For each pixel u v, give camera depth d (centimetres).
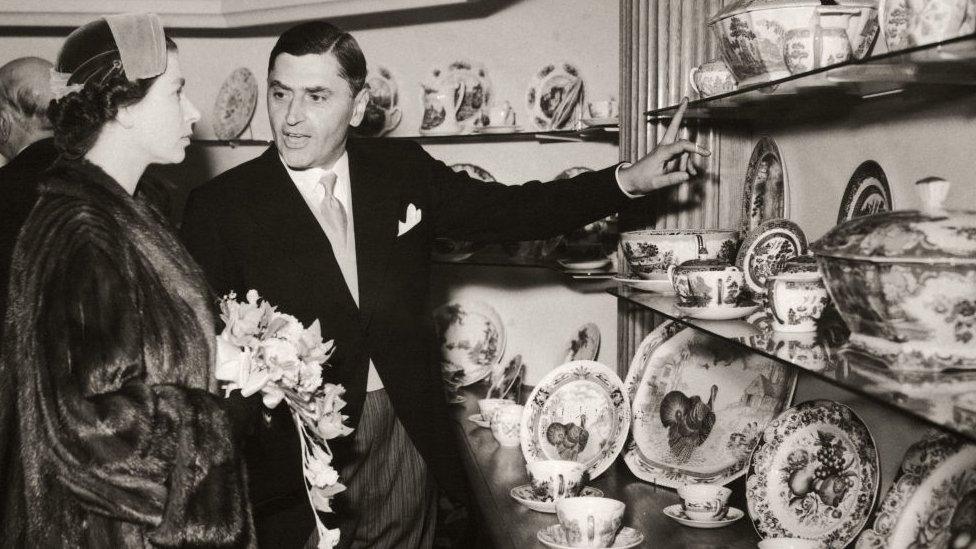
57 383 140
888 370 116
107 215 151
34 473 144
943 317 111
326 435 172
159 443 143
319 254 208
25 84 258
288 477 200
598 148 333
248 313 162
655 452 221
